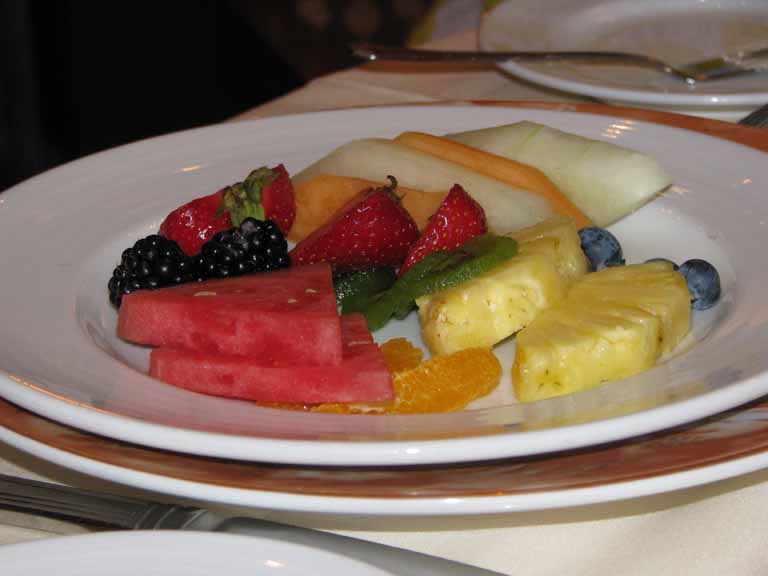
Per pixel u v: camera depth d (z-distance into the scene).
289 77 1.05
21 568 0.24
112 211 0.44
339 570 0.23
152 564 0.24
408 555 0.26
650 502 0.28
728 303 0.39
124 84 0.99
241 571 0.24
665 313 0.37
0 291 0.38
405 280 0.40
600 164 0.45
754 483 0.29
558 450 0.27
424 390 0.34
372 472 0.27
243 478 0.27
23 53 0.93
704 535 0.27
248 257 0.40
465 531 0.28
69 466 0.28
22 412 0.30
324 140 0.49
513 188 0.44
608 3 0.61
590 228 0.43
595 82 0.51
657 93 0.50
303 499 0.26
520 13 0.61
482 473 0.27
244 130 0.49
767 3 0.59
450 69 0.59
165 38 1.00
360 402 0.34
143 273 0.40
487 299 0.38
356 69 0.60
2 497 0.28
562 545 0.28
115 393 0.31
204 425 0.29
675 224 0.43
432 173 0.45
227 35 1.03
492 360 0.36
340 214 0.43
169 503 0.28
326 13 1.17
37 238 0.42
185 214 0.44
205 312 0.36
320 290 0.37
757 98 0.49
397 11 1.19
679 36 0.59
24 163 0.96
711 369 0.31
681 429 0.28
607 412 0.29
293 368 0.35
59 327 0.36
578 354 0.35
